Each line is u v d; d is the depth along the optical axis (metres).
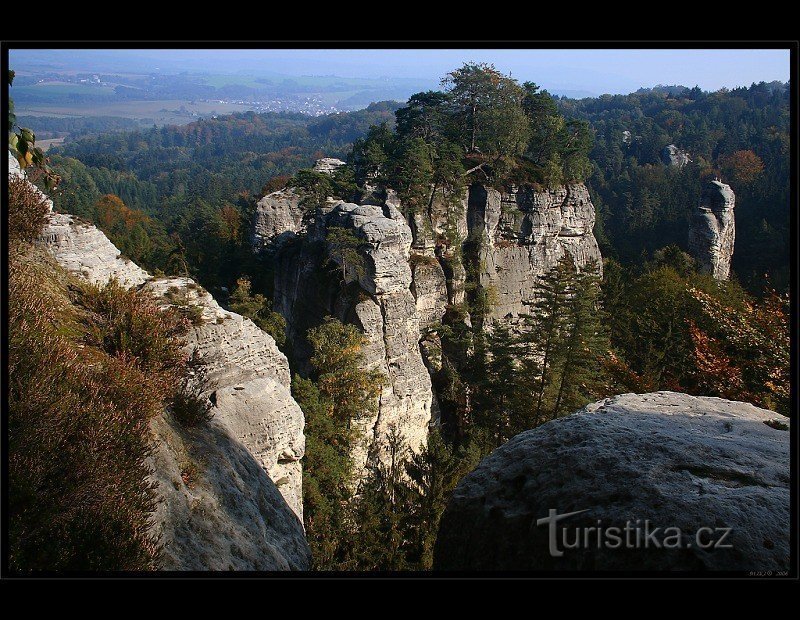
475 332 48.62
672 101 182.25
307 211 54.31
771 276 69.81
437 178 51.28
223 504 12.38
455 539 8.27
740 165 113.62
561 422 8.75
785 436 8.10
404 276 40.50
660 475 7.14
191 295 17.44
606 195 132.75
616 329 50.06
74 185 119.25
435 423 43.69
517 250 56.31
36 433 8.84
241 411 16.56
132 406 11.16
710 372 26.55
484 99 57.50
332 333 38.06
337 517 26.69
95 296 14.03
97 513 8.70
